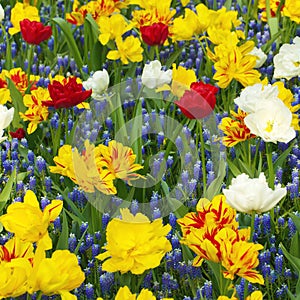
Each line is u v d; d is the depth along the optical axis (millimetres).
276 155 2576
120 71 2867
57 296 2207
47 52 3074
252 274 2061
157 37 2805
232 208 2158
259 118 2275
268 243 2367
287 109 2268
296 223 2268
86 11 2994
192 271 2256
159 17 2949
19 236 2092
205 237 2076
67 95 2449
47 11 3332
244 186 2107
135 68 2898
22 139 2629
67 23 2951
